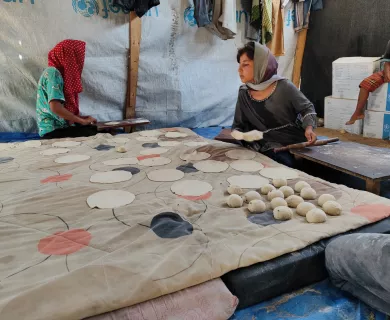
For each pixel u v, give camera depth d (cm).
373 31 387
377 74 337
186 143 271
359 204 148
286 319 99
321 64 462
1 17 308
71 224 134
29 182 184
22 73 330
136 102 398
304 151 221
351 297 109
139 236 124
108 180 185
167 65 396
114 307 89
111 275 97
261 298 107
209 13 377
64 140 283
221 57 427
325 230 125
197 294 97
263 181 182
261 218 138
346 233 126
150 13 363
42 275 101
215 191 169
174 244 116
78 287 92
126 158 229
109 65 367
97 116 383
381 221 134
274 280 108
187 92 421
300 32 465
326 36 445
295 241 118
